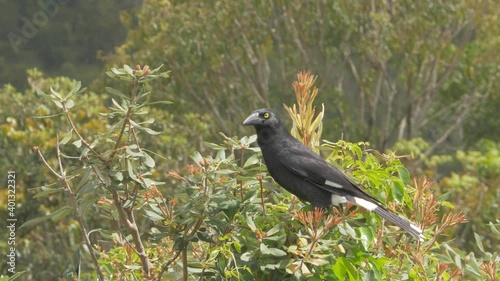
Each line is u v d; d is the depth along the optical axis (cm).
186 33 2531
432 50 2605
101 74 2431
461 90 2780
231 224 533
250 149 580
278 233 529
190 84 2561
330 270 532
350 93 3014
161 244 603
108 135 525
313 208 604
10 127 1627
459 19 2639
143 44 2569
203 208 530
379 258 535
